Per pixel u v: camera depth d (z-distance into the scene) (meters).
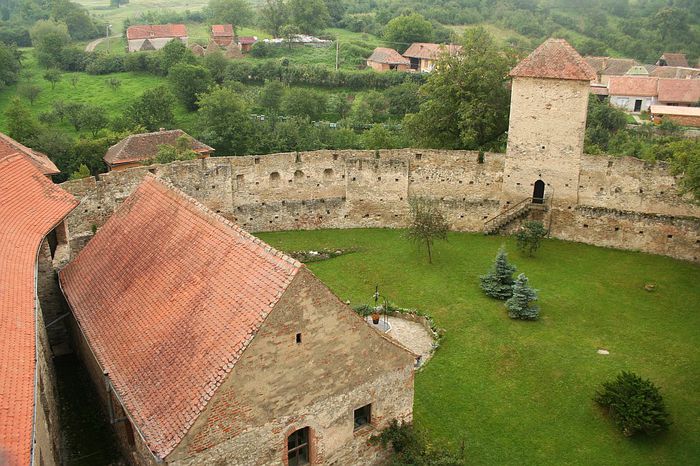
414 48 142.50
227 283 23.94
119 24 195.75
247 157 57.94
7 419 17.25
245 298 22.89
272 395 22.80
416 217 52.91
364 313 44.19
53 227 33.03
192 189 56.31
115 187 52.16
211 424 21.58
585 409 34.16
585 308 45.56
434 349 39.91
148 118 102.00
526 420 33.25
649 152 77.62
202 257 25.73
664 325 43.28
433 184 60.72
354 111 112.19
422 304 46.19
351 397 25.19
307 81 125.00
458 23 175.62
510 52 67.31
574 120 55.91
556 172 57.69
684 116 113.62
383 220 61.59
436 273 51.28
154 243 28.80
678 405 34.44
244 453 22.77
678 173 50.09
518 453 30.81
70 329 35.06
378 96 112.81
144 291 26.97
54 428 26.39
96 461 27.41
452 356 39.22
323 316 23.17
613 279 50.34
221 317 23.05
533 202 59.28
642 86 127.69
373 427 26.48
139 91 122.56
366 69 130.12
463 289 48.53
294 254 54.69
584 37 173.50
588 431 32.47
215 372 21.72
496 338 41.38
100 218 51.88
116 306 27.61
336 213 61.19
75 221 50.47
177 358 23.12
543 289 48.53
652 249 55.44
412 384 27.20
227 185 57.81
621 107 124.56
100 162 85.69
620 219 56.03
